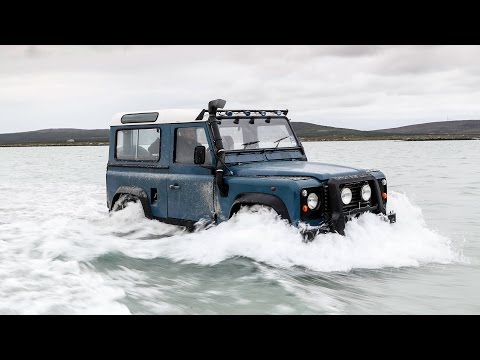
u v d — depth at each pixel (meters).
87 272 6.10
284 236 6.34
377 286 5.62
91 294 5.25
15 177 24.66
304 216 6.34
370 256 6.47
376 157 42.03
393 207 7.89
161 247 7.41
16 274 5.91
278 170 6.89
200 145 7.72
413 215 8.05
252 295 5.27
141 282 5.80
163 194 8.38
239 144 7.71
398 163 33.00
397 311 4.84
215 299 5.18
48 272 6.01
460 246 8.05
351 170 7.02
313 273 6.01
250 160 7.69
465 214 11.73
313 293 5.33
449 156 43.81
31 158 52.69
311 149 71.19
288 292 5.33
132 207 9.02
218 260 6.52
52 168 32.66
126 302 5.07
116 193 9.38
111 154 9.76
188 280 5.86
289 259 6.23
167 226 8.36
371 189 7.13
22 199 15.09
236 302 5.07
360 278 5.89
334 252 6.29
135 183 8.99
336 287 5.55
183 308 4.91
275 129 8.29
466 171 25.23
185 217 7.99
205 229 7.62
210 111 7.57
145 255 7.02
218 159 7.36
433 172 24.92
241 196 7.00
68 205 13.62
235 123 7.78
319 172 6.65
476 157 41.34
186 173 7.96
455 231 9.54
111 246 7.48
